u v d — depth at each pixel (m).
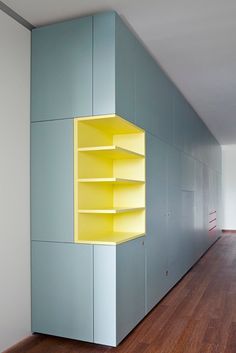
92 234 3.09
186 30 3.17
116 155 3.24
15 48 2.87
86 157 3.02
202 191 6.64
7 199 2.73
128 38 3.10
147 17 2.93
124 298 2.87
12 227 2.78
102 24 2.84
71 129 2.89
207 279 4.88
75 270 2.83
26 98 2.99
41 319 2.94
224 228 10.26
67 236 2.87
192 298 3.99
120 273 2.79
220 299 3.95
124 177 3.51
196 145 6.15
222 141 9.37
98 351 2.67
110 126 3.14
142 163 3.44
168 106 4.39
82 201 2.93
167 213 4.20
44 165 2.97
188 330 3.07
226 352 2.65
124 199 3.50
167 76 4.36
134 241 3.12
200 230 6.35
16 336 2.80
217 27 3.12
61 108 2.94
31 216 3.00
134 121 3.18
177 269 4.64
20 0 2.65
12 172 2.79
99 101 2.82
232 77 4.42
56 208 2.91
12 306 2.76
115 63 2.80
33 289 2.98
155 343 2.81
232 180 10.16
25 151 2.96
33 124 3.03
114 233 3.33
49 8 2.77
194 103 5.63
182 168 5.04
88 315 2.77
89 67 2.87
